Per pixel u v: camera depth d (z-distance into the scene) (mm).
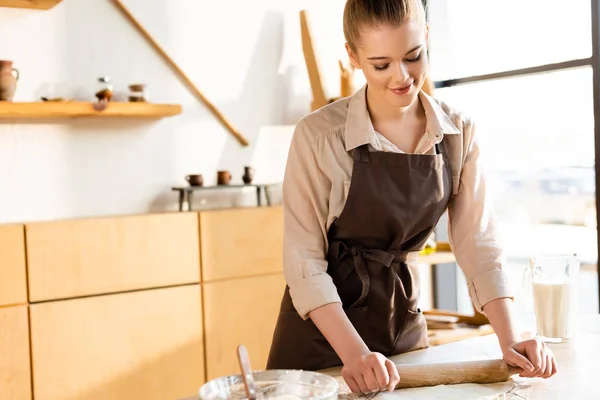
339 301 1470
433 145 1605
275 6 3574
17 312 2670
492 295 1552
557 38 3346
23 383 2689
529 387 1295
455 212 1679
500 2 3670
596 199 3078
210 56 3400
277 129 3598
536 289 1654
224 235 3133
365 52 1388
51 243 2738
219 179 3293
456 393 1260
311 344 1634
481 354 1552
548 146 3564
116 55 3152
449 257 3545
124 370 2891
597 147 3068
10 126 2936
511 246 5090
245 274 3186
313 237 1591
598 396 1232
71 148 3062
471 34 3854
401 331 1696
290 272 1534
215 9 3408
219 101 3430
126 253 2893
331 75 3758
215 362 3107
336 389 1119
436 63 3986
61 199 3043
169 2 3291
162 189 3281
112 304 2861
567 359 1485
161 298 2973
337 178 1586
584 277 5020
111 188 3158
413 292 1728
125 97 3146
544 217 5930
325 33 3732
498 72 3596
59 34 3021
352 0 1412
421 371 1312
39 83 2984
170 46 3295
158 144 3268
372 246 1670
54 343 2744
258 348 3223
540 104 3543
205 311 3082
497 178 3844
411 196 1592
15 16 2932
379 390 1284
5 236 2648
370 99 1595
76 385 2789
